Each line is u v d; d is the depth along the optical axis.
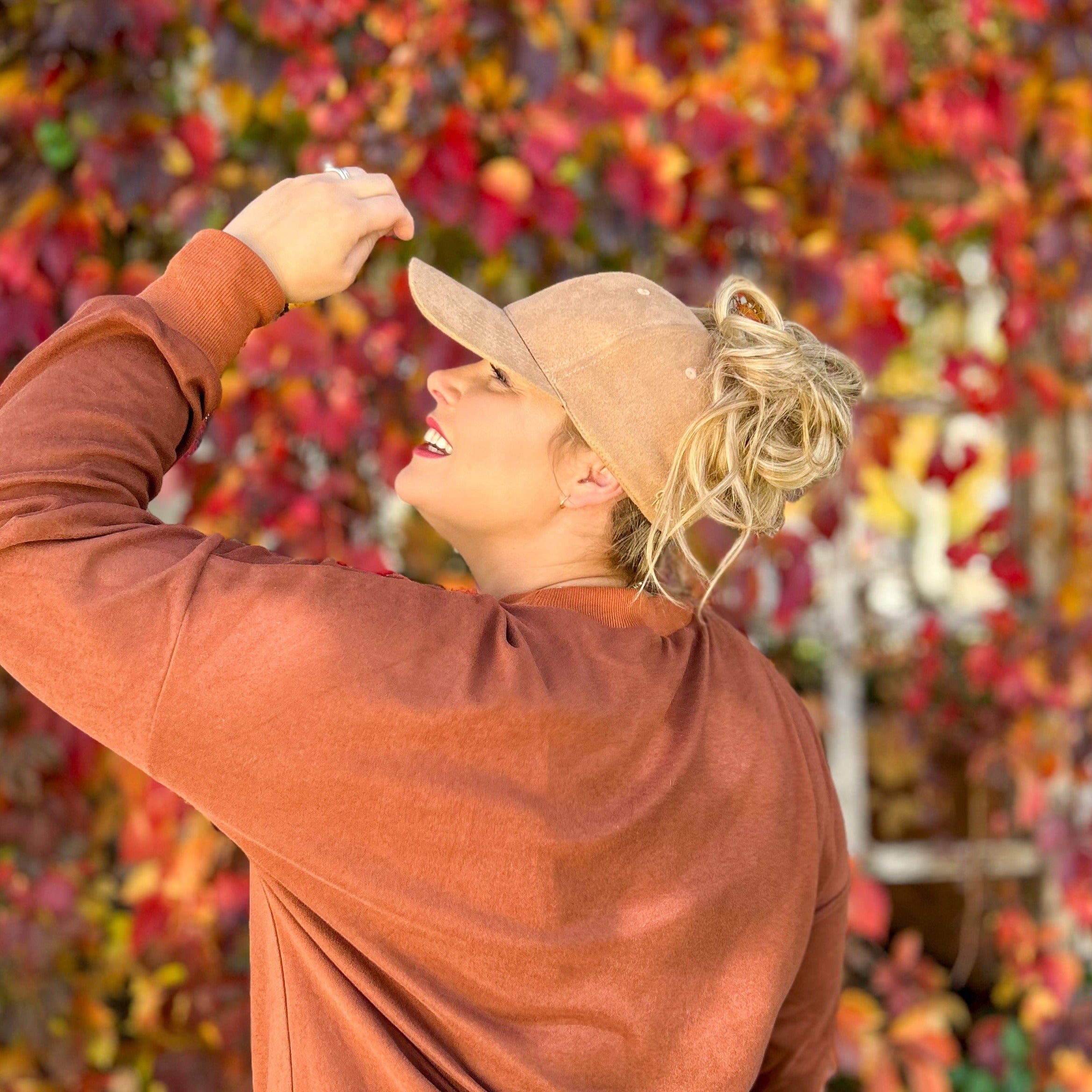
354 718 0.88
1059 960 2.67
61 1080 2.21
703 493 1.04
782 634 2.77
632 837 0.97
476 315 1.08
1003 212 2.60
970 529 3.43
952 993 3.29
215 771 0.88
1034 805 2.71
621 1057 0.96
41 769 2.20
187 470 2.21
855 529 2.97
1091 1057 2.61
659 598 1.11
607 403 1.07
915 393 3.49
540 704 0.93
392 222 1.03
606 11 2.40
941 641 2.84
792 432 1.10
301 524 2.22
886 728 3.26
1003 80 2.59
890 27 2.56
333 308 2.19
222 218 2.18
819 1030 1.27
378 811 0.90
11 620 0.86
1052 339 2.89
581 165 2.31
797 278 2.35
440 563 2.59
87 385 0.90
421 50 2.19
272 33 2.10
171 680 0.86
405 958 0.95
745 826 1.03
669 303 1.13
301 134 2.33
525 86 2.23
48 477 0.86
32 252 2.06
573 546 1.14
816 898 1.19
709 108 2.32
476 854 0.92
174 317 0.94
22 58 2.09
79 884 2.31
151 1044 2.30
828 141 2.43
